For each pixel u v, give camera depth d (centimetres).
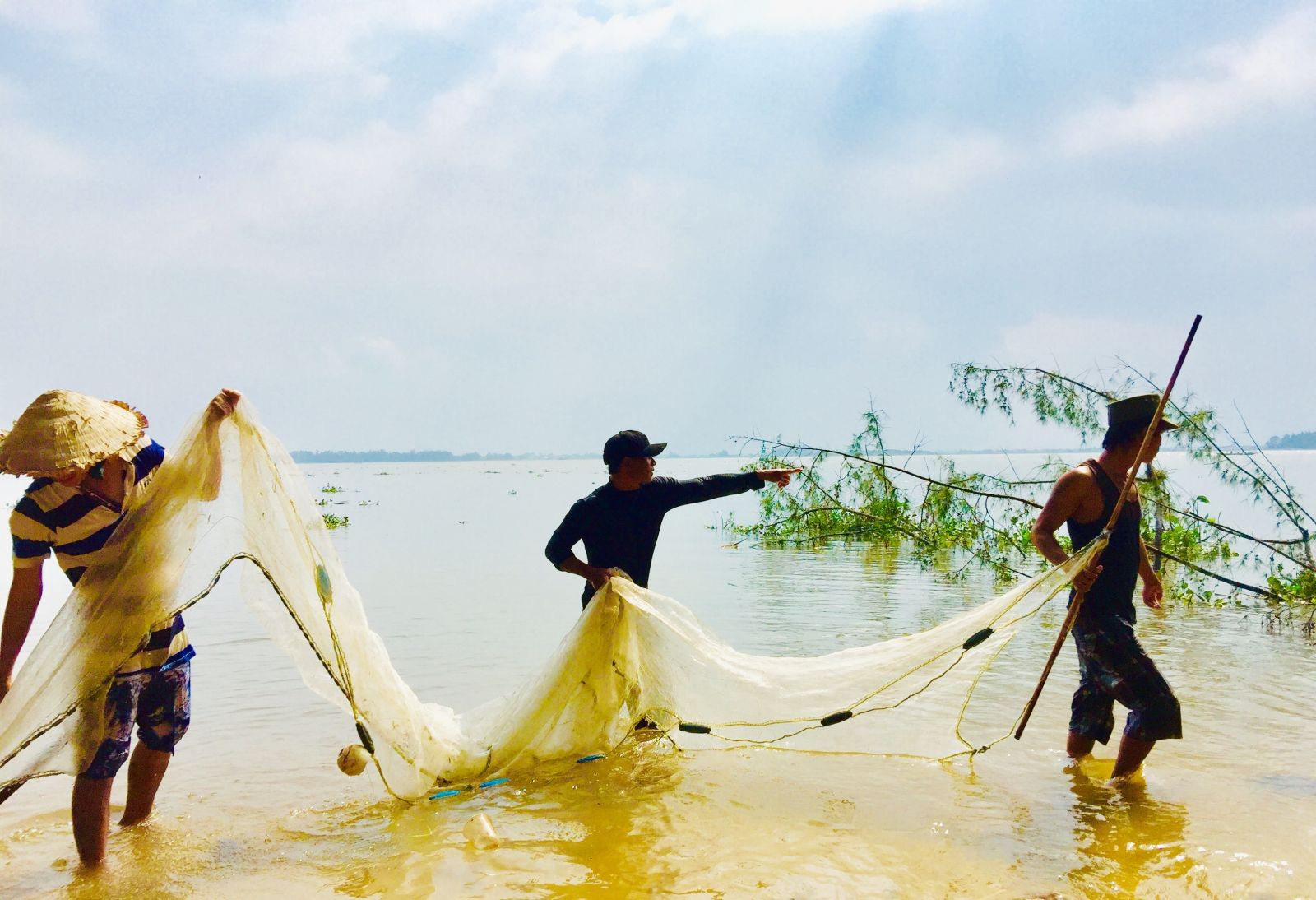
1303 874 364
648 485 565
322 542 462
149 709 432
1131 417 493
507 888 361
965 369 1105
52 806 470
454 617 973
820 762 520
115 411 423
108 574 397
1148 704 464
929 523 1216
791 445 1220
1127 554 491
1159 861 378
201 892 366
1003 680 680
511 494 4797
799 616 941
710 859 388
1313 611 932
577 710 526
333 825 438
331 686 468
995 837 405
